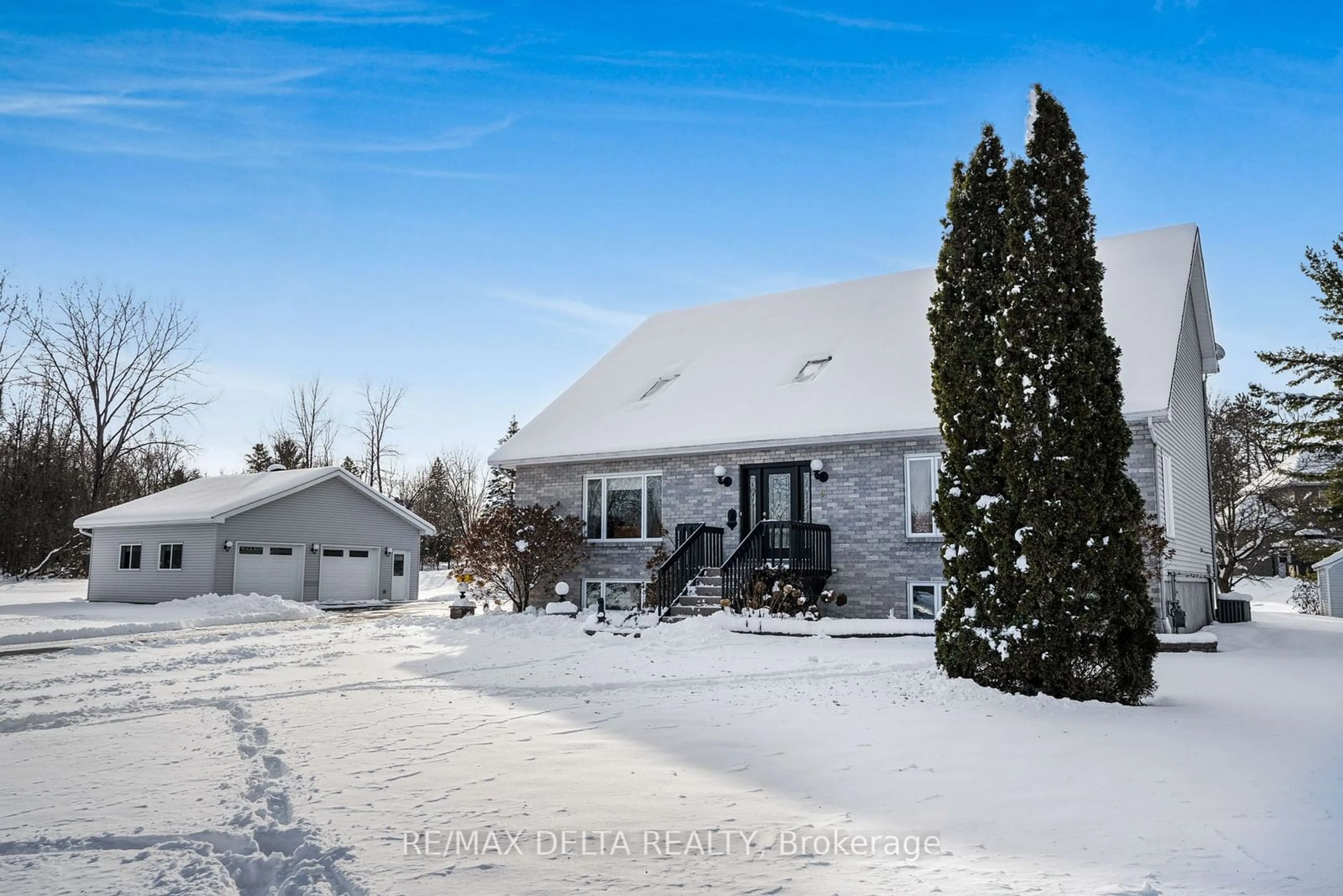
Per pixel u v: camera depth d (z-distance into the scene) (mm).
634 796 5734
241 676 12086
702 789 5910
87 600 30047
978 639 10016
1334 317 28844
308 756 6898
